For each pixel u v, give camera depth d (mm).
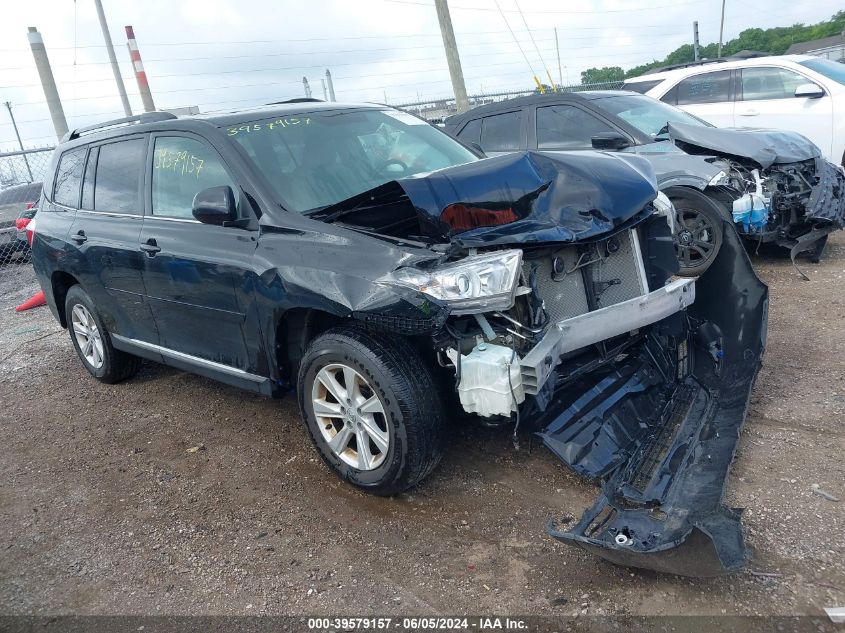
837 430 3400
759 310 3602
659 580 2521
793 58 9023
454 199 2992
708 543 2150
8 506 3719
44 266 5297
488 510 3092
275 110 4219
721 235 3748
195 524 3309
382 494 3236
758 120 9000
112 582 2947
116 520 3443
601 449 2988
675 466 2889
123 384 5391
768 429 3492
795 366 4188
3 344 7082
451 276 2758
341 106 4461
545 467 3371
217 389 5059
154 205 4266
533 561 2723
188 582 2877
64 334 7211
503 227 2979
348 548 2961
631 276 3375
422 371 2992
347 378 3160
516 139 7164
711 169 5707
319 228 3262
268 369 3590
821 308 5195
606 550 2387
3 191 12898
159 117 4621
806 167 6277
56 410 5043
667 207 3539
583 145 6676
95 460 4145
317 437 3406
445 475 3398
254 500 3461
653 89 10055
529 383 2691
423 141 4465
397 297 2805
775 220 6199
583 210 3061
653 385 3447
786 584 2422
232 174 3707
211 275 3660
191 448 4145
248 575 2871
